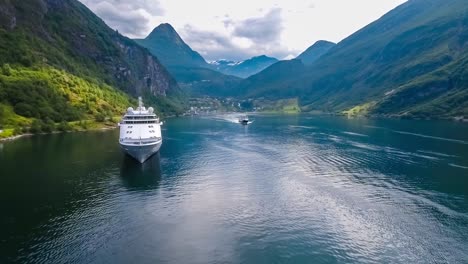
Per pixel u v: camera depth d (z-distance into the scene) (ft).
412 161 360.28
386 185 273.13
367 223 200.44
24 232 187.62
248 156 402.11
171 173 317.01
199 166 347.56
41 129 574.97
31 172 311.68
